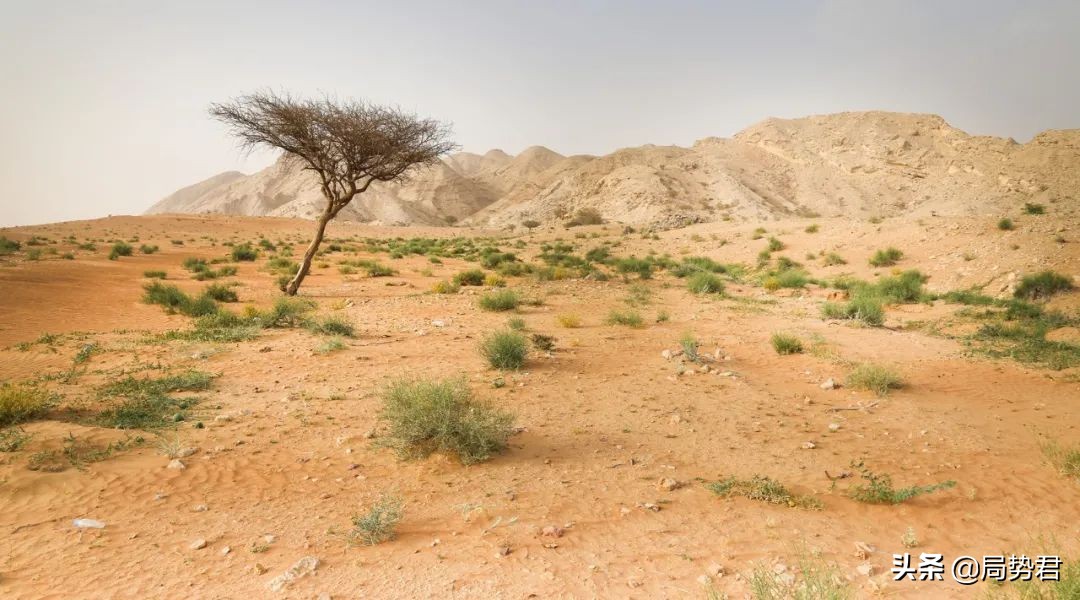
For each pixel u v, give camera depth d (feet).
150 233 224.53
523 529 15.02
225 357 34.45
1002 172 495.00
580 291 71.67
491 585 12.55
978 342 43.06
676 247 158.81
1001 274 77.10
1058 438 22.94
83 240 171.63
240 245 173.47
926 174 572.10
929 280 84.79
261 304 60.08
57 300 58.70
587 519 15.67
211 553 13.87
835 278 95.40
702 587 12.45
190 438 21.25
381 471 18.88
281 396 26.91
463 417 20.88
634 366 33.94
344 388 28.30
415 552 13.93
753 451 21.27
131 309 55.16
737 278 96.78
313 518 15.71
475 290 71.56
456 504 16.56
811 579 11.93
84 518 15.37
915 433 23.53
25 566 13.15
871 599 12.00
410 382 23.72
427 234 310.65
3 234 174.19
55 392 26.03
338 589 12.37
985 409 27.22
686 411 25.84
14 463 17.90
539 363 34.04
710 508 16.47
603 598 12.09
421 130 66.18
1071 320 51.37
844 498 17.34
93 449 19.71
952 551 14.33
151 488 17.26
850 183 599.57
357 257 133.90
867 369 30.83
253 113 61.52
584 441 21.90
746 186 599.98
